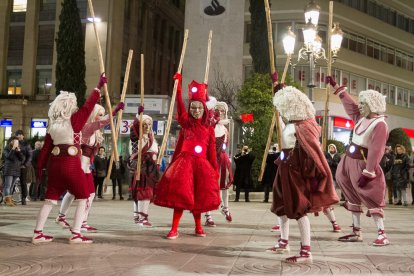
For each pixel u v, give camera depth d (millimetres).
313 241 6297
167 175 6227
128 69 6875
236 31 30359
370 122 6062
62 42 27812
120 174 15805
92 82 32469
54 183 5645
